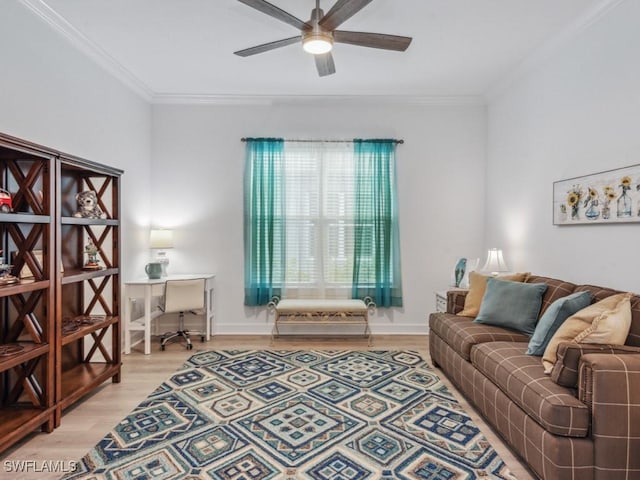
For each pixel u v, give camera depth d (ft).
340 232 15.72
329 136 15.70
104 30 10.33
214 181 15.70
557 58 10.87
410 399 9.57
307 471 6.68
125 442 7.56
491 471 6.65
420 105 15.70
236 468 6.76
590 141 9.55
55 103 9.93
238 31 10.42
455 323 10.39
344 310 14.02
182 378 10.93
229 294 15.76
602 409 5.57
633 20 8.21
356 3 7.00
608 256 8.98
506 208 13.98
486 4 9.04
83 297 10.96
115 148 12.91
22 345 7.72
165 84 14.25
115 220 10.46
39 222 7.57
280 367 11.86
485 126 15.74
